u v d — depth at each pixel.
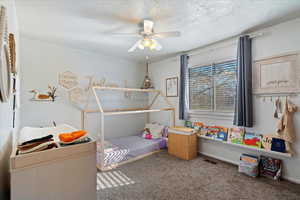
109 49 3.42
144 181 2.24
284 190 2.00
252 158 2.45
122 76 4.21
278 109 2.29
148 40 2.17
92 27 2.35
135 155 3.05
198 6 1.82
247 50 2.52
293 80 2.13
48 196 0.98
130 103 4.38
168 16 2.04
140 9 1.88
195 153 3.18
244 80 2.53
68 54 3.25
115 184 2.16
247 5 1.80
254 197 1.87
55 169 1.01
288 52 2.18
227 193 1.95
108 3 1.74
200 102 3.37
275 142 2.29
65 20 2.13
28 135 1.61
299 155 2.13
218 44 3.03
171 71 4.03
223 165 2.77
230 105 2.88
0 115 0.93
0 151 0.95
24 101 2.73
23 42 2.72
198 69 3.41
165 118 4.20
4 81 0.95
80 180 1.11
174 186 2.11
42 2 1.70
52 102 3.04
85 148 1.14
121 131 4.15
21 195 0.89
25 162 0.90
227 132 2.88
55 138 1.54
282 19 2.15
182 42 3.00
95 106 3.67
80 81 3.43
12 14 1.55
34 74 2.84
